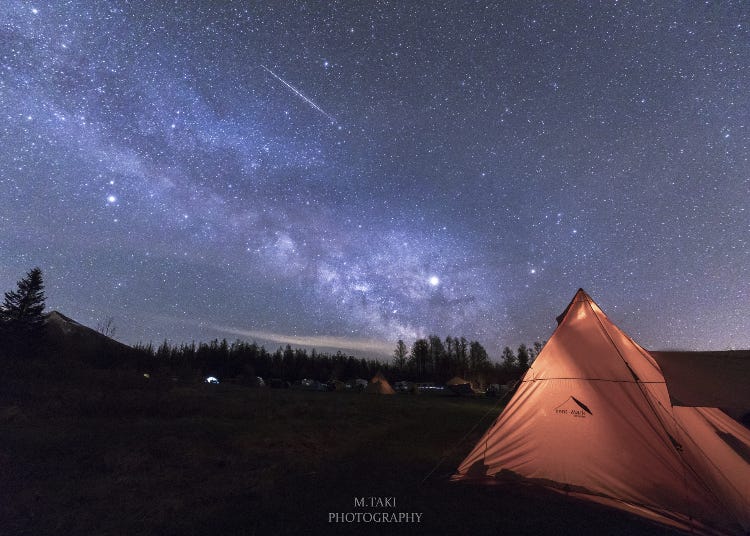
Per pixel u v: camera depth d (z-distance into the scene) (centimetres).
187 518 532
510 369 6581
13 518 511
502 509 564
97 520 517
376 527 502
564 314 802
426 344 8081
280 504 591
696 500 548
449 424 1638
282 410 1795
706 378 630
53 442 915
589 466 635
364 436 1273
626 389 656
